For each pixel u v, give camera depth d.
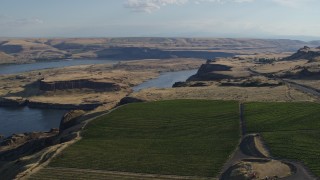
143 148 108.25
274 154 94.19
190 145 107.62
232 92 172.25
